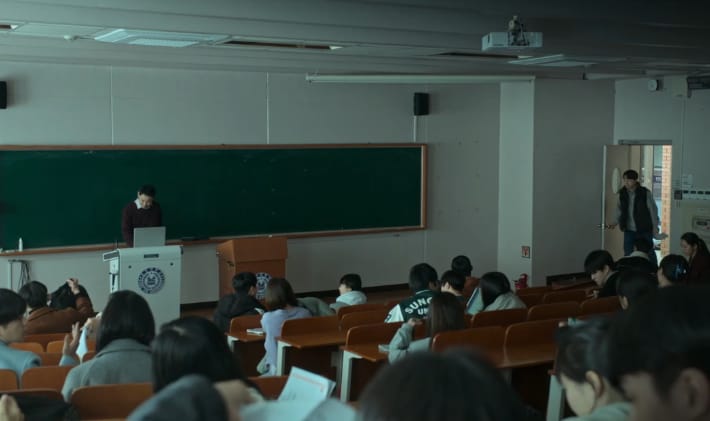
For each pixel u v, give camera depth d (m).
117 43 7.48
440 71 11.05
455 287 6.16
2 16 5.73
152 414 0.78
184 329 1.87
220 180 10.53
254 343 6.21
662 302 0.98
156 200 10.13
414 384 0.79
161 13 6.01
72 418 2.84
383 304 6.76
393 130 11.76
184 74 10.22
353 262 11.62
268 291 5.85
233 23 6.53
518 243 12.41
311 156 11.14
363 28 6.98
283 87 10.89
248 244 9.86
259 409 1.05
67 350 4.07
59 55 8.49
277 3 6.12
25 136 9.37
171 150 10.17
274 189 10.91
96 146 9.70
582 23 7.47
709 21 6.86
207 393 0.81
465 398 0.78
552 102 12.18
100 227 9.82
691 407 0.94
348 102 11.38
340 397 5.38
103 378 2.98
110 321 3.06
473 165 12.44
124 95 9.87
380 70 10.62
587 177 12.55
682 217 11.58
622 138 12.53
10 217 9.32
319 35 7.00
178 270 8.10
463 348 0.86
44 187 9.48
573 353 1.49
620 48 8.49
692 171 11.46
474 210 12.52
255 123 10.73
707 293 0.98
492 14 7.00
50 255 9.58
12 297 3.83
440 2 6.04
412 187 11.96
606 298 6.27
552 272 12.38
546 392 5.22
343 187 11.41
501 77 10.38
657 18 6.67
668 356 0.94
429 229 12.17
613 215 12.60
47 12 5.86
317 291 11.38
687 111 11.52
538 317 5.98
